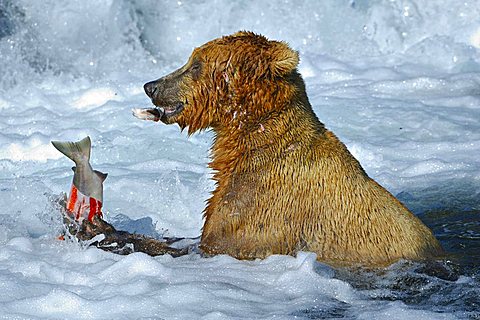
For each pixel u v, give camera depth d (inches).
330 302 280.8
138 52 826.8
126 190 431.8
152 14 844.6
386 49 802.8
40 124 570.9
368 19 817.5
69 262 311.3
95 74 772.6
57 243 333.1
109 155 507.2
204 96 321.7
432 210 403.2
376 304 281.0
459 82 636.1
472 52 724.7
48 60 795.4
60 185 448.1
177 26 846.5
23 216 391.9
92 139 531.2
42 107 620.1
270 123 313.1
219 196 317.7
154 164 480.1
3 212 398.6
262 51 316.2
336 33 821.2
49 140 533.0
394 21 816.3
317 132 315.6
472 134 522.0
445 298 287.6
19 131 563.8
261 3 837.8
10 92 668.7
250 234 310.5
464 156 483.8
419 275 301.4
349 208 307.6
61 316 264.7
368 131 536.4
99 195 326.0
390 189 436.1
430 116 556.1
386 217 311.0
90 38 829.2
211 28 845.8
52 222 354.6
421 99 602.9
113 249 322.0
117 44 830.5
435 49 732.7
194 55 326.3
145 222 387.5
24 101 648.4
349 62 726.5
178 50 844.0
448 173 452.1
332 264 304.2
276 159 310.5
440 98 602.5
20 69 756.6
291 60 311.9
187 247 326.0
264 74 312.8
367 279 299.4
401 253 308.7
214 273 298.2
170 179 449.1
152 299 273.6
